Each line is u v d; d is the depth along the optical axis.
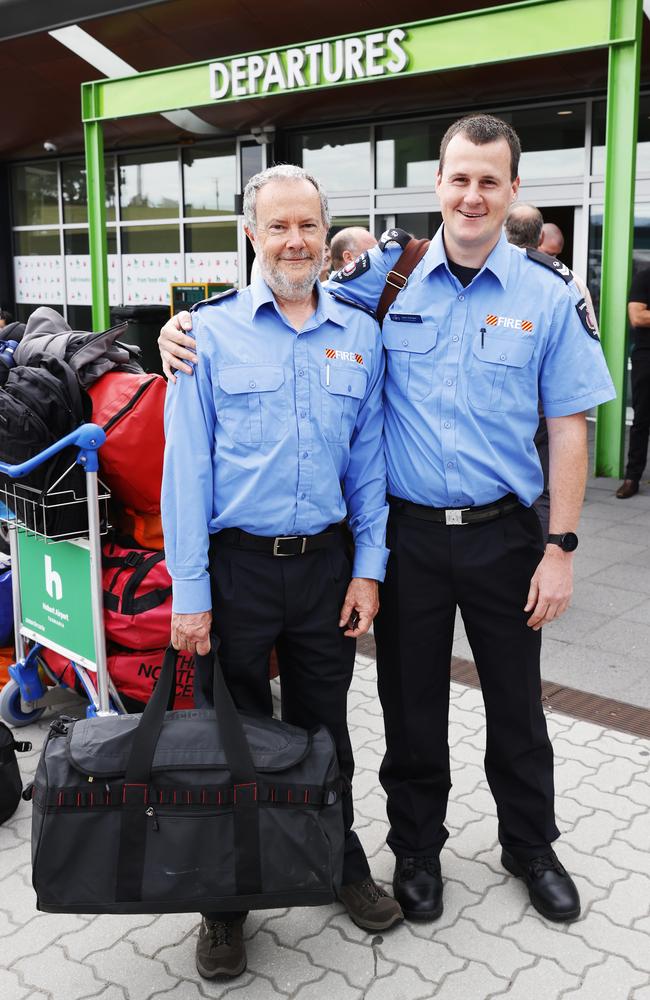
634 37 6.36
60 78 10.83
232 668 2.39
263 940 2.51
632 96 6.58
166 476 2.32
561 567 2.45
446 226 2.35
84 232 13.91
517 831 2.63
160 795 2.12
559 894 2.54
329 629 2.43
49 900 2.14
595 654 4.27
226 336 2.29
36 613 3.58
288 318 2.32
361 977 2.37
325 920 2.59
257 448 2.29
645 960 2.40
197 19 9.21
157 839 2.12
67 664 3.59
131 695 3.40
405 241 2.48
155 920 2.62
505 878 2.74
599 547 5.79
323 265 2.31
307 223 2.23
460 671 4.12
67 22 9.79
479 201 2.26
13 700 3.68
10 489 3.33
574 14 6.49
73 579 3.37
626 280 6.98
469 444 2.40
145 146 12.65
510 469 2.45
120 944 2.53
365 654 4.32
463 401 2.39
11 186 14.69
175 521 2.31
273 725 2.26
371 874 2.69
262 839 2.13
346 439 2.38
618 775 3.24
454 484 2.42
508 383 2.38
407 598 2.52
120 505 3.47
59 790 2.13
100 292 10.12
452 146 2.30
